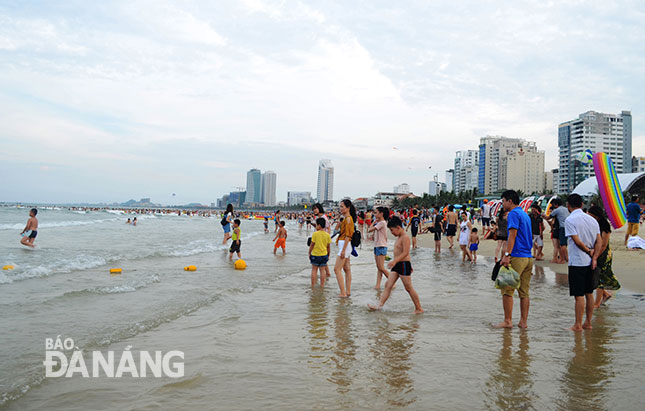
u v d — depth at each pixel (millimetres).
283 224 17047
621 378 4156
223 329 5836
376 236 9219
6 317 6156
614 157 162250
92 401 3584
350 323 6254
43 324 5852
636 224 15781
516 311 7090
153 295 8000
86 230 31641
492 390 3859
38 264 11836
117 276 10219
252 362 4562
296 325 6105
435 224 18062
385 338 5488
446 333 5742
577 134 163000
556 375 4230
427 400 3645
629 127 164375
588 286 5883
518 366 4477
